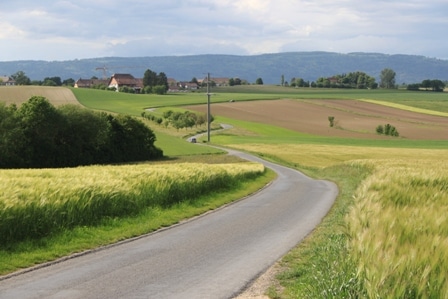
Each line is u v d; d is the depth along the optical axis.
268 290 9.68
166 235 16.48
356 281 7.49
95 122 70.94
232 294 9.56
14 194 14.40
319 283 8.34
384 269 7.02
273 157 85.19
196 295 9.51
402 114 177.25
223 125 148.62
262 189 35.28
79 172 25.23
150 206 20.89
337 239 13.14
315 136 133.38
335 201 27.02
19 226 13.93
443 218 10.82
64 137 69.25
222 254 13.37
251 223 19.11
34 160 64.94
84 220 16.55
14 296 9.45
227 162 75.56
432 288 6.83
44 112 65.19
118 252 13.72
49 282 10.50
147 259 12.78
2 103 63.59
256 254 13.33
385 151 95.25
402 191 17.03
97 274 11.20
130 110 164.50
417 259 7.46
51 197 15.33
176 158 82.56
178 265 12.07
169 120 148.00
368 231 9.02
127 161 77.94
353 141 119.62
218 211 22.86
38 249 13.54
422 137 131.88
